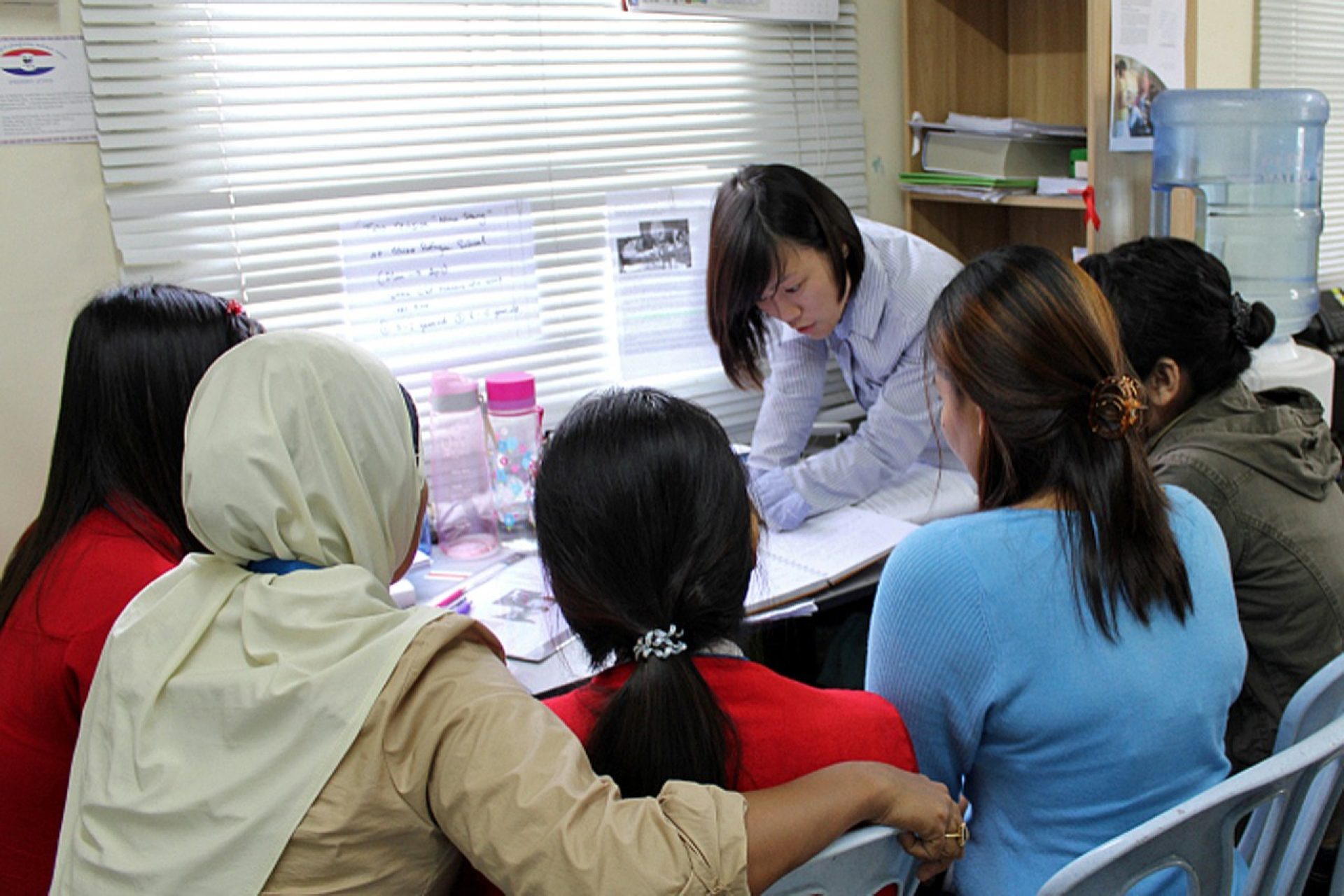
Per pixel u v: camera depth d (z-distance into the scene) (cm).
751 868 82
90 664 120
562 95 229
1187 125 242
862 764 93
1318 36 316
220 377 96
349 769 82
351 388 97
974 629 107
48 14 181
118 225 191
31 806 123
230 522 92
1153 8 234
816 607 168
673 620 91
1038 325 107
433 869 87
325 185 207
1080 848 110
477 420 199
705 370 257
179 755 87
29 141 183
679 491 90
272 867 81
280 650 88
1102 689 105
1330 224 335
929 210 271
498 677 88
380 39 210
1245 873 114
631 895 76
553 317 236
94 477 129
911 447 205
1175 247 149
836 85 262
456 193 221
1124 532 106
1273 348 249
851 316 209
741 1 241
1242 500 143
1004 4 271
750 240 194
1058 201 237
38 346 188
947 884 129
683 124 244
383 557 101
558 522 92
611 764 90
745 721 95
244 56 198
